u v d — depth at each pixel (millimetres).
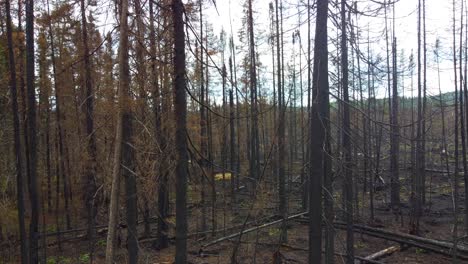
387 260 12578
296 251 13445
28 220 15781
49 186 16719
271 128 24000
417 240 13242
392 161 18906
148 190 7090
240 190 24812
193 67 13875
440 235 15547
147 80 6648
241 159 27969
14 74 10852
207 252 13445
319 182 7523
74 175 13695
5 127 15000
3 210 13961
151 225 18172
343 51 8375
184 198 6656
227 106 23625
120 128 6188
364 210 20156
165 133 7516
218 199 21578
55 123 15781
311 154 7590
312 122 7559
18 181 10883
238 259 12492
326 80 7531
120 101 6098
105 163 7895
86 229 15641
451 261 12266
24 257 10773
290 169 19969
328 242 8570
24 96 12609
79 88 12320
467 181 14500
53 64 12805
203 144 13875
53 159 18000
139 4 6508
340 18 7676
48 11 12234
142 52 6574
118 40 6641
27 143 12555
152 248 14086
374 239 14883
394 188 19281
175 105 6645
